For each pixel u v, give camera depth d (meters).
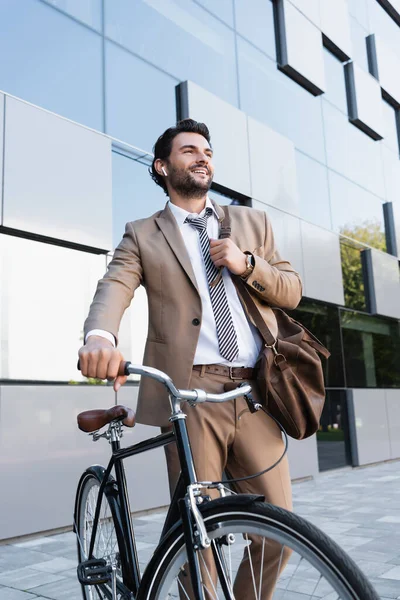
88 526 2.09
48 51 4.93
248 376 1.72
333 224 8.57
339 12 9.41
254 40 7.54
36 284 4.57
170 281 1.72
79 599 2.79
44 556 3.66
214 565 1.37
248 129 6.96
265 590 1.49
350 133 9.48
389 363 9.43
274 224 7.16
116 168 5.32
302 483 6.89
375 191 9.90
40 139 4.63
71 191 4.79
